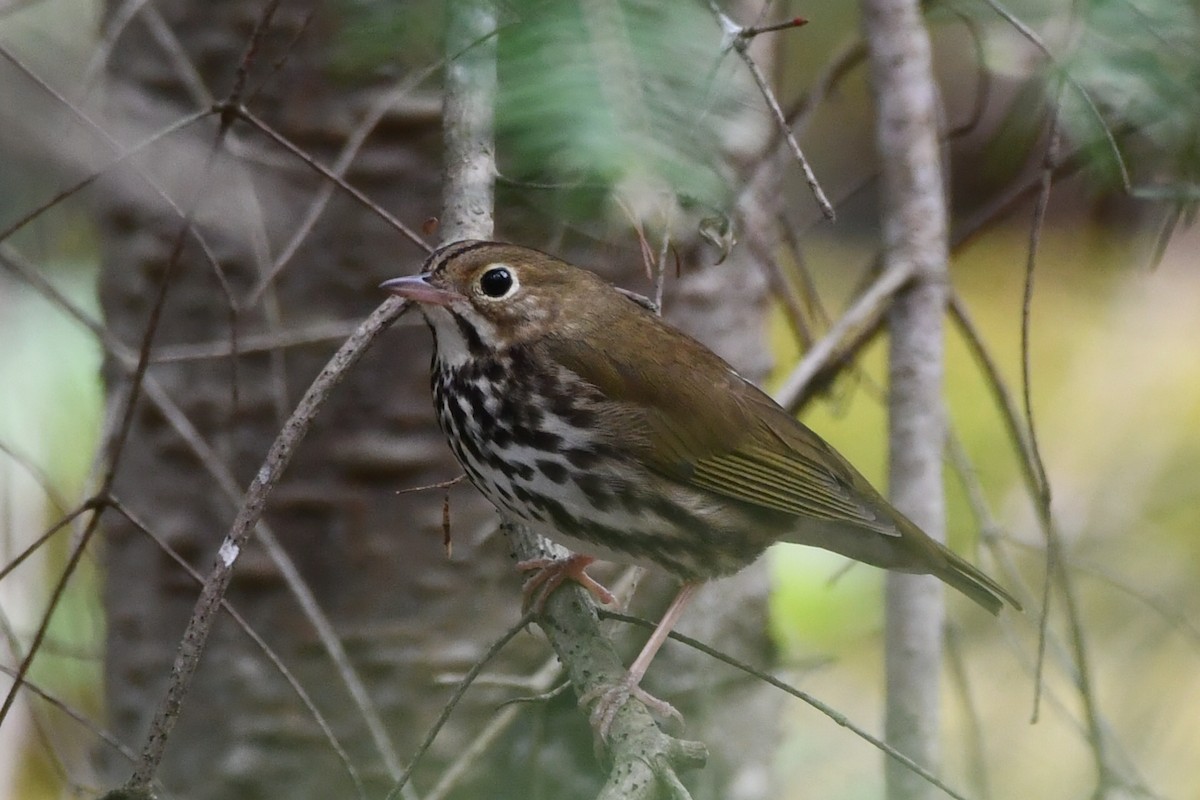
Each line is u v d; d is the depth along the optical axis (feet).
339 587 35.96
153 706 37.60
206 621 22.95
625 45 17.95
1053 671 45.70
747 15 34.76
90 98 29.76
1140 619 47.55
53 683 39.93
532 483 30.32
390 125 34.30
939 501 32.71
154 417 36.29
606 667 28.12
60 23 34.55
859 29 35.27
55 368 42.73
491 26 20.98
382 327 24.30
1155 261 28.89
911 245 32.81
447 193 27.53
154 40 33.83
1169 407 57.52
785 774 40.19
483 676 31.09
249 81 33.99
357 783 26.08
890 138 32.81
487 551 36.17
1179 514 52.47
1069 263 62.18
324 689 35.99
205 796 36.73
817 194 20.86
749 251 38.81
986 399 60.34
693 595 31.89
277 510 35.86
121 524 37.78
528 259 30.37
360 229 34.68
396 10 20.10
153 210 33.24
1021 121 27.30
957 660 33.53
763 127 34.27
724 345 38.60
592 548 30.96
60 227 41.52
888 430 33.12
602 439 30.17
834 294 62.49
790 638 44.80
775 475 31.48
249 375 35.50
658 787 24.85
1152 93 23.40
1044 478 27.78
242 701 36.29
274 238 34.50
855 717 47.03
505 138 18.07
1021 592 34.71
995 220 36.63
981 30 29.07
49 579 41.81
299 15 33.71
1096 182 26.78
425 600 35.99
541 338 30.22
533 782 31.53
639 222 18.74
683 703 37.93
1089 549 49.08
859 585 48.55
